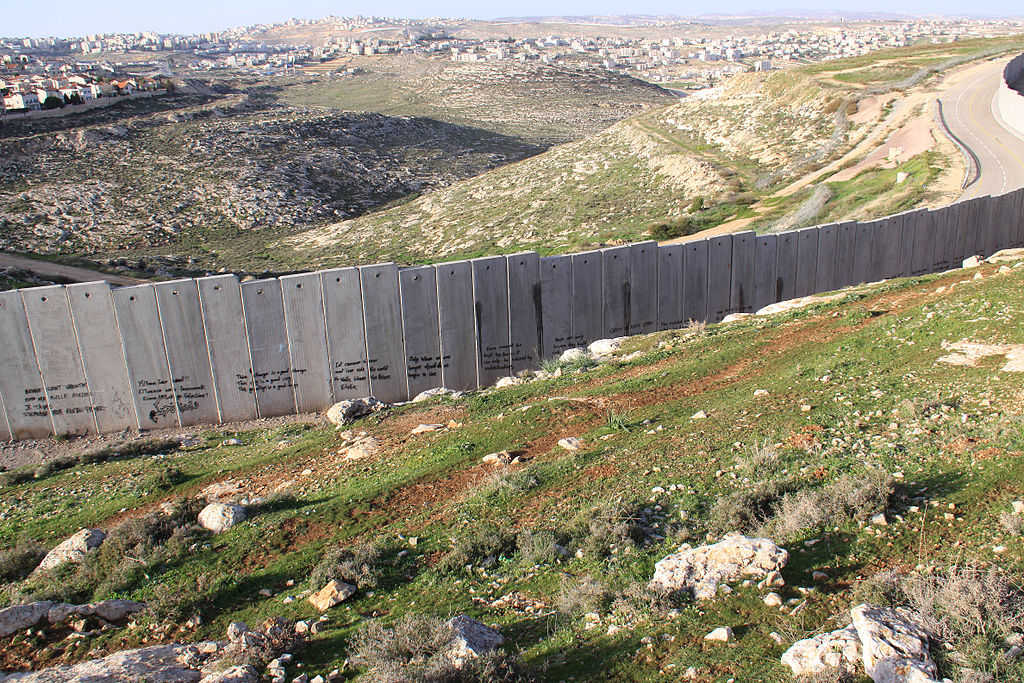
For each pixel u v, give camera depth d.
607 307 35.09
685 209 74.00
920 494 11.29
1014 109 68.12
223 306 29.42
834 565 9.88
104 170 116.12
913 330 19.22
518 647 9.51
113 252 87.00
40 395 28.91
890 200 50.69
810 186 65.94
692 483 13.52
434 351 32.31
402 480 16.72
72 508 19.44
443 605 11.16
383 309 31.11
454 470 17.00
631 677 8.31
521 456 17.27
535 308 33.62
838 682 7.30
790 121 94.69
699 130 105.19
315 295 30.22
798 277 39.09
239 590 12.91
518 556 12.38
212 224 103.31
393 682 8.25
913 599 8.55
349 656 9.88
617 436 17.17
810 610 8.90
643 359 24.16
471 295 32.38
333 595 11.75
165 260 81.75
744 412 16.97
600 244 65.25
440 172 144.00
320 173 130.25
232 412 30.33
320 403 31.25
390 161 145.38
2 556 16.28
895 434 13.94
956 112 76.94
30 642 11.88
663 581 9.94
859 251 40.38
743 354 22.27
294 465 20.08
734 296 37.88
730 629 8.73
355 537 14.31
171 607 12.26
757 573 9.76
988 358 16.50
